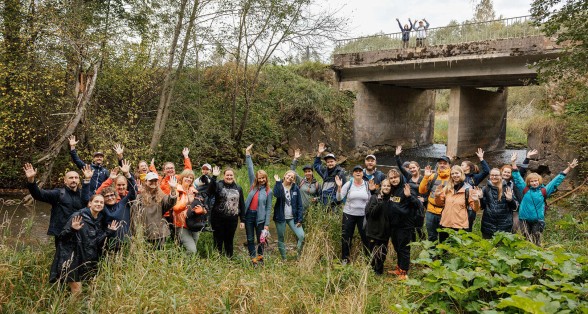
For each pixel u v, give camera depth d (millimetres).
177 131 15875
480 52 17500
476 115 23391
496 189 6637
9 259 5301
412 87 25406
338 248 7273
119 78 13750
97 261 5203
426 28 19734
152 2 13680
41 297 4652
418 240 7309
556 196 12672
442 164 7234
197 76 16859
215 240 6875
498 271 4703
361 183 6953
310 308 4965
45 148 12680
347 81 22297
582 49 10547
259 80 19406
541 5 10617
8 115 11250
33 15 11562
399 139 25484
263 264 6355
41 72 11703
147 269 4980
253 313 4777
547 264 4625
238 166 16891
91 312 4395
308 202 7805
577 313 3834
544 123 14516
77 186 6320
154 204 5973
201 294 4887
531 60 16672
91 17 13117
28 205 10836
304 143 19922
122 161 7262
